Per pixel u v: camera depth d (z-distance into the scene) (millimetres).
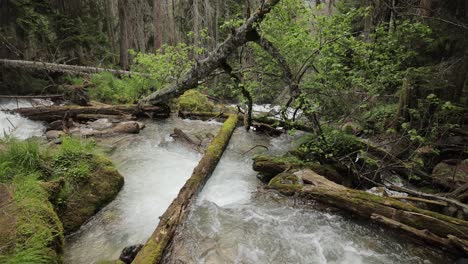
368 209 4516
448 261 3840
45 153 5207
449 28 6848
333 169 6035
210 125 10727
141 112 10656
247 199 5402
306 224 4621
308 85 6785
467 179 5531
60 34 15227
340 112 7293
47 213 3619
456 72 6793
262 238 4219
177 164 6902
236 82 8195
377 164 5816
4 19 12953
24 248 2969
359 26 11070
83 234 4199
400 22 7391
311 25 6730
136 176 6137
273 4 6438
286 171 5910
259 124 9844
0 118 9148
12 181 4062
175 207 4414
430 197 5125
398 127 7227
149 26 23766
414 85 6871
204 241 4047
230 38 7340
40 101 12633
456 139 6629
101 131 8617
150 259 3320
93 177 5094
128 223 4527
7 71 12922
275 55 6922
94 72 14570
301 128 8328
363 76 6621
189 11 20297
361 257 3922
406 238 4270
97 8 20406
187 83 8883
